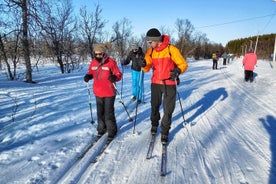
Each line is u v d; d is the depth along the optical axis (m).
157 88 4.33
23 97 7.75
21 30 11.65
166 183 3.09
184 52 55.97
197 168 3.47
